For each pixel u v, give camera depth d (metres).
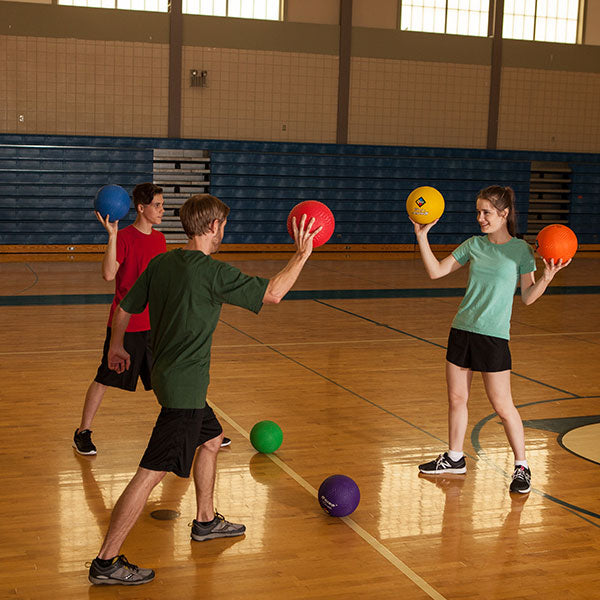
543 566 3.09
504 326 3.76
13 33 13.56
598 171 16.30
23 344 7.09
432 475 4.08
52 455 4.23
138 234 4.00
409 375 6.29
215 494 3.74
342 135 15.36
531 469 4.21
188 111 14.55
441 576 2.98
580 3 16.36
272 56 14.84
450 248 15.84
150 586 2.84
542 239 3.58
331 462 4.23
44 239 13.71
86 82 13.98
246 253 14.81
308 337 7.79
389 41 15.38
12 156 13.38
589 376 6.41
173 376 2.77
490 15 15.86
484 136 16.11
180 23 14.27
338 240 15.22
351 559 3.10
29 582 2.85
